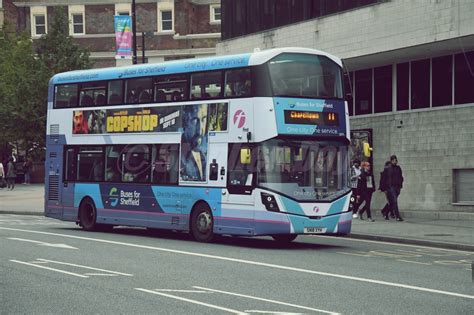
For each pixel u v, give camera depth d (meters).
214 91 21.12
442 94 30.06
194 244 20.95
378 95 33.09
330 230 20.20
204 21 65.62
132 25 39.00
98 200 24.73
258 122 19.81
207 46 63.41
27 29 65.81
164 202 22.45
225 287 13.12
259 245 21.25
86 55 59.59
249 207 19.98
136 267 15.73
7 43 61.44
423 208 30.62
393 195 28.42
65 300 11.73
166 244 20.83
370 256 18.53
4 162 59.41
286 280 14.02
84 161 25.36
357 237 23.88
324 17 32.47
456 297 12.22
